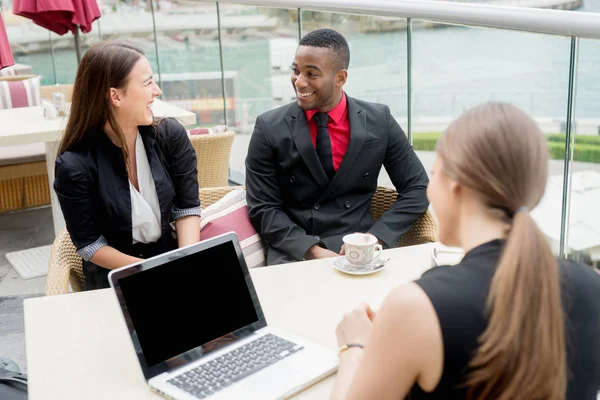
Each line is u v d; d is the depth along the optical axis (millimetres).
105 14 5266
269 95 4234
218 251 1565
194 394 1345
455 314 956
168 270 1487
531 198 981
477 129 985
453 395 976
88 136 2182
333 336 1550
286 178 2520
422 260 1934
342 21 3355
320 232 2504
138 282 1439
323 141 2480
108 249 2217
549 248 938
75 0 4297
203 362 1458
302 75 2426
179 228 2396
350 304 1693
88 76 2121
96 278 2291
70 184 2146
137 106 2166
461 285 976
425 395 1004
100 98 2129
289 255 2449
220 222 2494
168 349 1438
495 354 928
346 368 1250
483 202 1000
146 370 1400
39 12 4242
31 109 3984
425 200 2508
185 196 2387
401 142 2561
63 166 2143
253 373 1408
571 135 2057
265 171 2523
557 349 928
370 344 1016
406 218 2475
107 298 1758
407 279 1817
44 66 5910
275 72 4125
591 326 1046
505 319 924
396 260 1941
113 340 1562
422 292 976
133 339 1400
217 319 1521
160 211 2293
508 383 936
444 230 1063
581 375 1045
